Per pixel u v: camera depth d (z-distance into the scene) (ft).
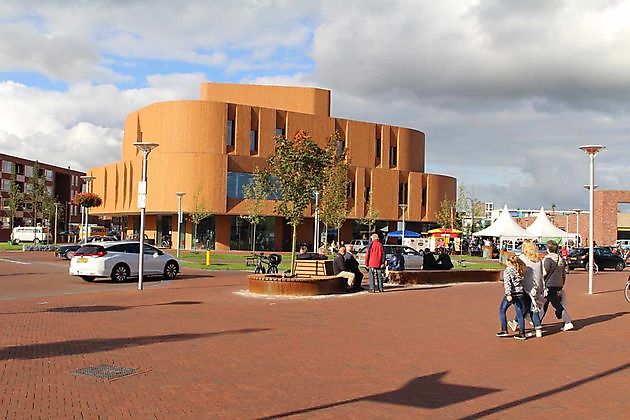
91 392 23.58
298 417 20.99
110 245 78.33
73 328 39.09
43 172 320.91
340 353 32.53
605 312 53.26
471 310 52.65
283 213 67.00
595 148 72.43
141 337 36.01
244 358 30.63
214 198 190.29
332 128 220.23
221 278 86.94
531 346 36.01
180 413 21.12
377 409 22.16
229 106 197.67
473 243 215.92
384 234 230.68
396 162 239.09
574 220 300.61
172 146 194.18
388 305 55.42
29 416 20.47
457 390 25.31
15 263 117.91
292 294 61.52
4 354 30.58
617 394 25.05
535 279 39.09
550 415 21.93
